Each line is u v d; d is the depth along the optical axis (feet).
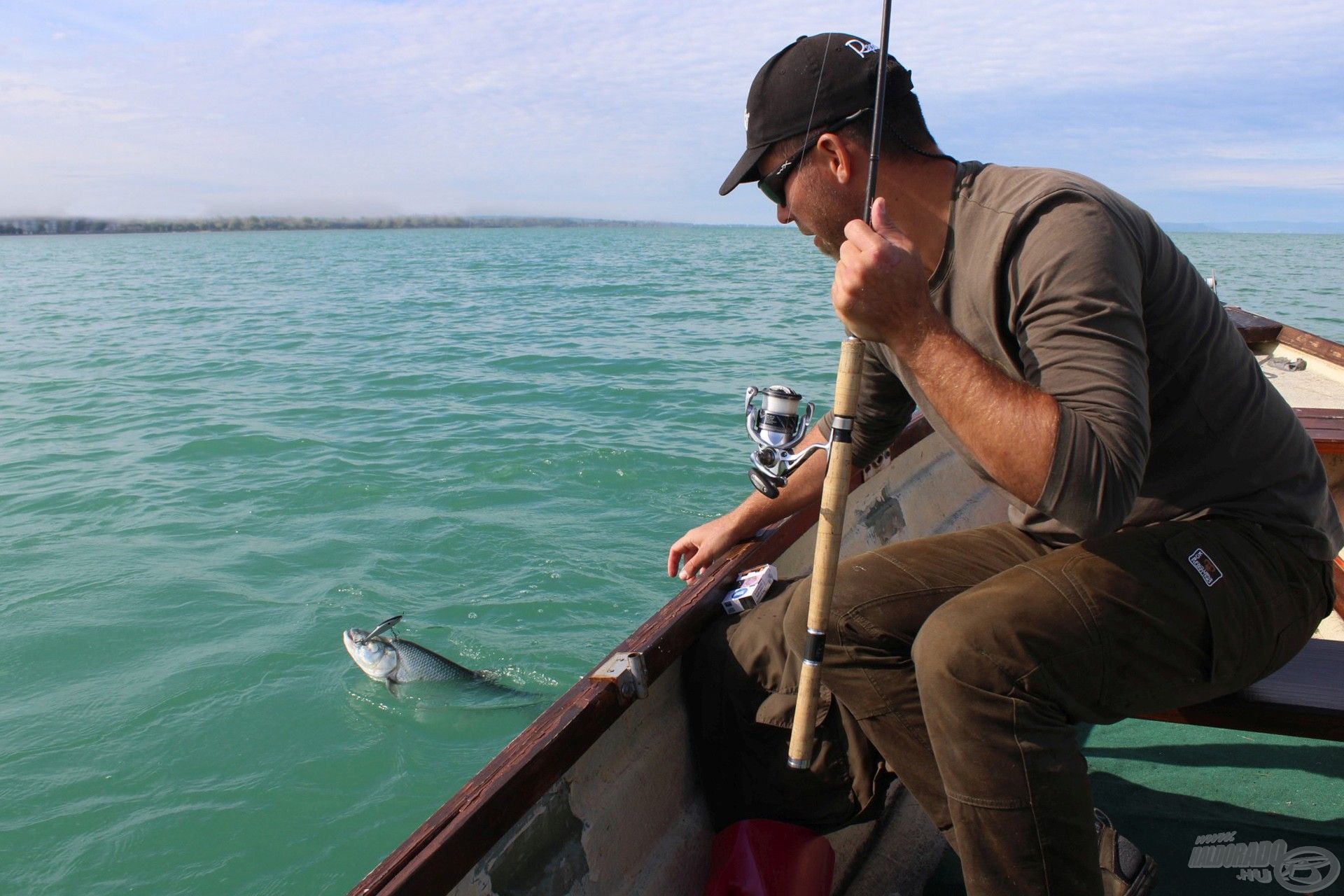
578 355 44.83
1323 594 5.30
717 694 6.20
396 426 30.83
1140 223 4.72
